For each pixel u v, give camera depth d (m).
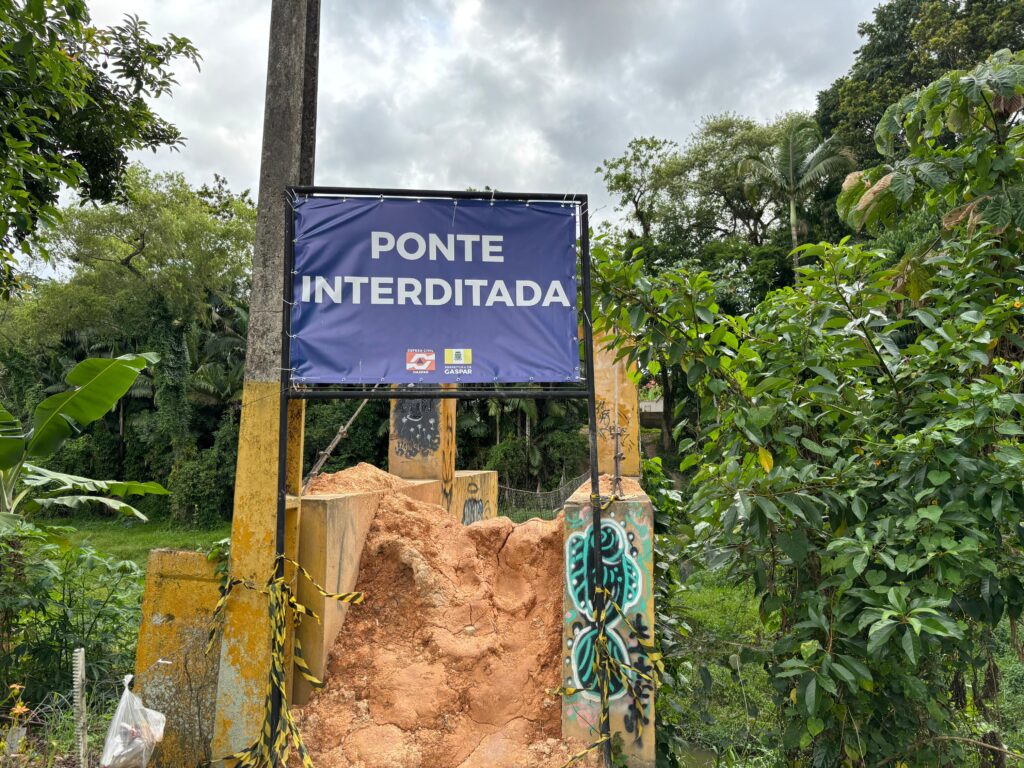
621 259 4.33
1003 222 3.95
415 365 4.18
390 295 4.22
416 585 4.89
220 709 4.20
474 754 4.16
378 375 4.16
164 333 29.14
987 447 3.98
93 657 6.12
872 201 4.42
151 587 4.57
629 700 4.15
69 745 4.62
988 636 4.05
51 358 32.25
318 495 4.89
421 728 4.26
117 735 3.81
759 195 28.52
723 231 33.34
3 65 6.67
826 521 4.09
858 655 3.56
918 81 26.11
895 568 3.34
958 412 3.53
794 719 3.86
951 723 3.96
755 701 4.96
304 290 4.18
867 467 3.82
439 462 7.64
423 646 4.66
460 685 4.41
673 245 31.86
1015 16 23.44
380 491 5.56
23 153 6.73
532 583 5.05
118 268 28.94
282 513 4.07
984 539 3.31
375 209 4.26
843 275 4.05
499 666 4.54
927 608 3.06
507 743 4.21
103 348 32.16
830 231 26.95
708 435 4.36
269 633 4.20
